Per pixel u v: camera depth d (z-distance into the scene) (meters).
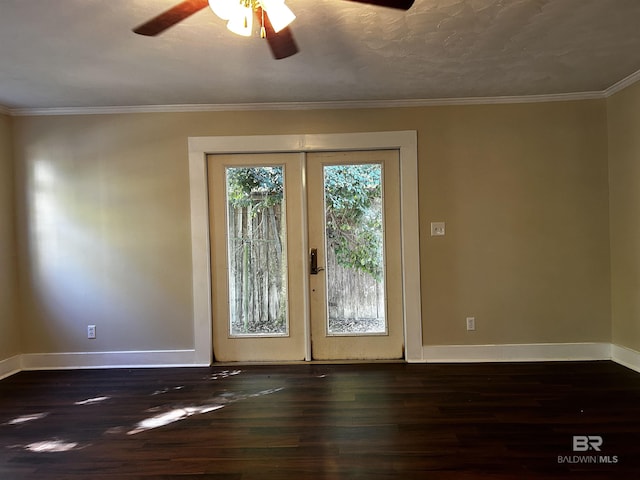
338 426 2.38
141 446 2.20
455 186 3.46
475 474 1.90
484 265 3.47
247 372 3.34
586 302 3.45
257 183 3.59
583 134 3.41
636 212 3.13
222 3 1.57
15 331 3.48
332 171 3.57
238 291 3.61
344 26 2.16
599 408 2.54
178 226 3.51
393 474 1.91
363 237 3.58
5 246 3.41
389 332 3.58
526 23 2.18
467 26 2.20
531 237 3.46
